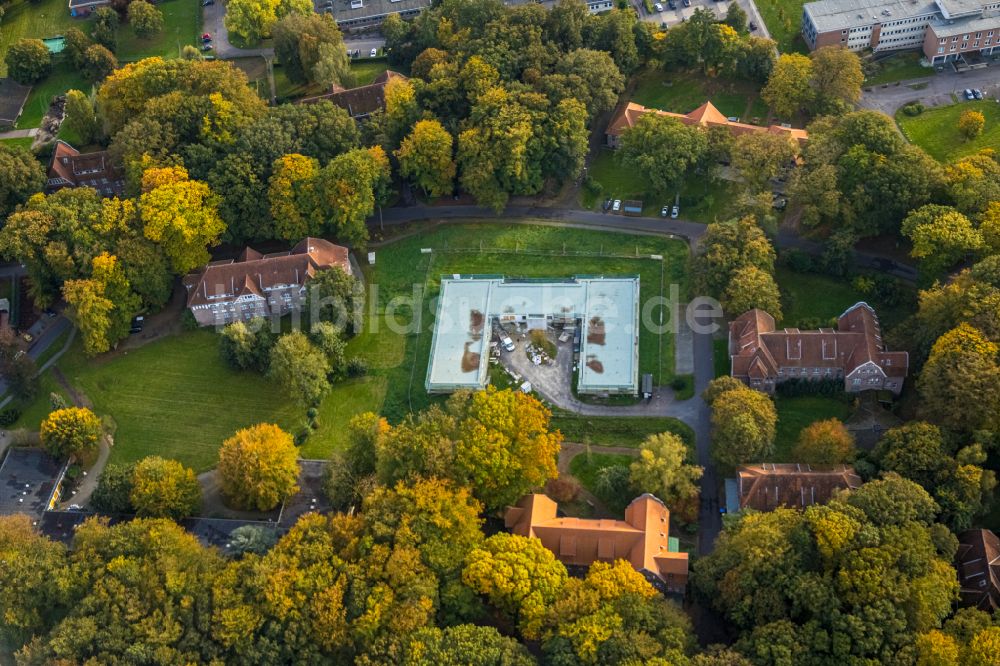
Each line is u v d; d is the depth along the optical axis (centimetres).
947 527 17238
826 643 15425
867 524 16525
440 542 17588
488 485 18775
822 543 16425
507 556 17212
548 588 16912
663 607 16475
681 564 17700
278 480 19888
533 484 19100
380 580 17138
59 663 16575
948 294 19850
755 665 15450
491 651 16038
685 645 15962
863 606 15675
